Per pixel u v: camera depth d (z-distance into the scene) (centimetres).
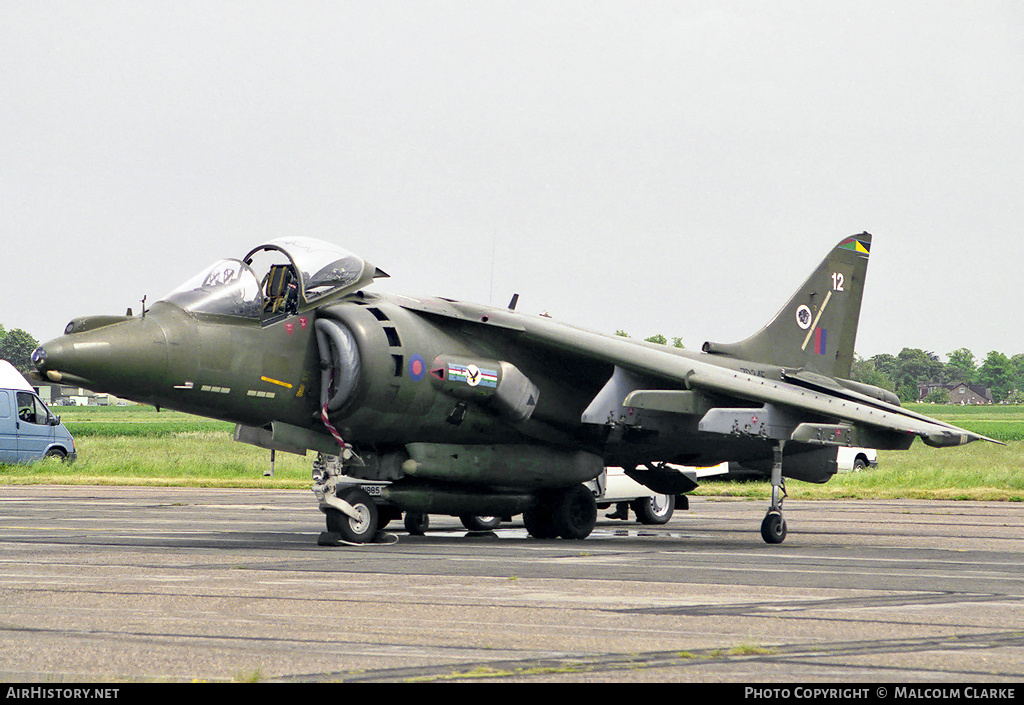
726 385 5981
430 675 2327
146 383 4934
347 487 5531
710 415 5794
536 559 4800
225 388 5184
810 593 3644
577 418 6344
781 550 5488
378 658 2497
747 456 6812
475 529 7025
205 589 3638
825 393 7156
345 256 5681
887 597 3569
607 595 3541
